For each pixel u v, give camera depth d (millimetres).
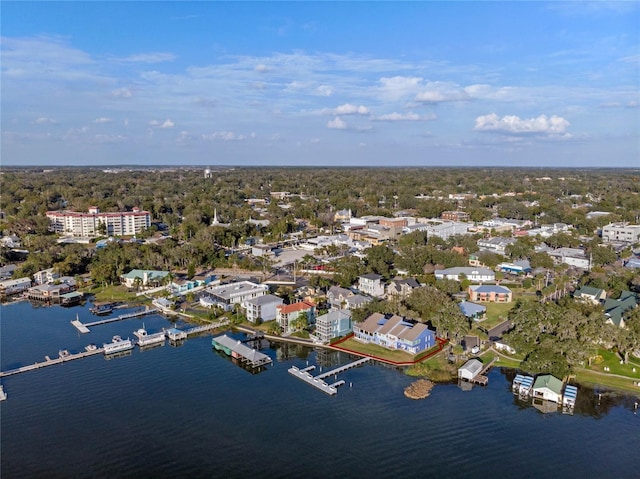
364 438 110188
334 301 199125
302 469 99562
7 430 113250
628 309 170625
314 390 132750
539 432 112750
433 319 160625
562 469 100125
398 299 190125
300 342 167375
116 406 124125
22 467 100062
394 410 122062
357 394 130250
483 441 109188
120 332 178000
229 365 149875
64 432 112500
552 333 150500
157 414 120188
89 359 154250
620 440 109688
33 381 138250
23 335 174500
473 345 159000
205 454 104375
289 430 113250
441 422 116688
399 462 101875
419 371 142375
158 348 164125
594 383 134750
